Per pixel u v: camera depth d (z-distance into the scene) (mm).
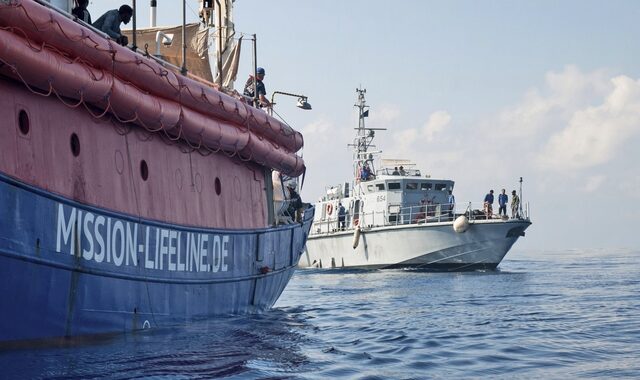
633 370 12648
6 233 11258
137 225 14469
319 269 51062
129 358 12195
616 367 12930
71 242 12594
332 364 12891
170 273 15578
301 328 17922
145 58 14781
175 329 15711
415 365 13023
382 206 50344
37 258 11820
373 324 19125
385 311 22766
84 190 13078
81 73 12641
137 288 14391
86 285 12938
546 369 12781
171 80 15367
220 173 18359
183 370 11609
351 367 12656
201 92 16516
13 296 11508
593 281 35688
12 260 11367
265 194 21156
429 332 17469
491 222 45562
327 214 55844
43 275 11977
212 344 14312
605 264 58188
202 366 12039
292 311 22641
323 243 53031
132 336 14227
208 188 17656
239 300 19281
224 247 18188
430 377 12000
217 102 17203
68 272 12500
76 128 13070
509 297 27391
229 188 18812
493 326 18609
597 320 19609
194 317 16766
